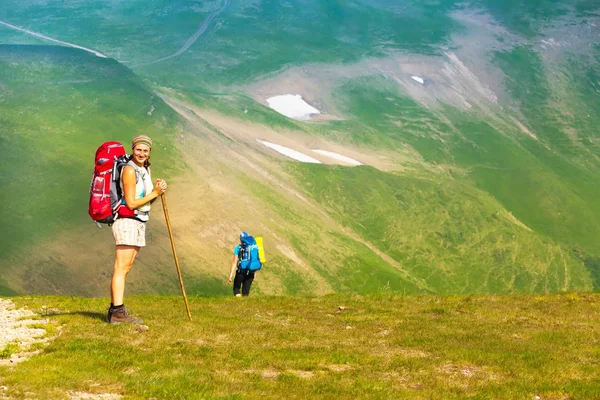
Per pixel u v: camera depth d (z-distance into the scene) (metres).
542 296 20.95
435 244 171.62
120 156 13.76
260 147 197.88
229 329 14.24
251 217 136.62
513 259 173.88
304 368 11.35
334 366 11.64
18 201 120.38
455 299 20.66
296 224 144.88
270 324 15.52
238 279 24.19
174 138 167.00
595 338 14.49
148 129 170.25
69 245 107.81
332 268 132.38
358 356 12.20
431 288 152.50
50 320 14.44
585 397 9.93
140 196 13.77
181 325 14.27
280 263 124.69
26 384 9.06
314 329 15.09
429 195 191.25
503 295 21.59
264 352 12.19
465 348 13.10
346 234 158.62
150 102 187.62
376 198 179.25
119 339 12.49
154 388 9.36
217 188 144.75
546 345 13.65
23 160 139.75
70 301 19.05
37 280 99.06
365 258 143.50
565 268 176.38
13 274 99.06
